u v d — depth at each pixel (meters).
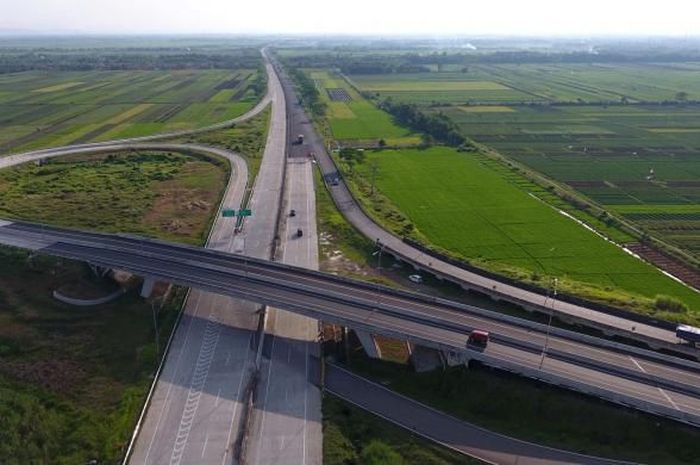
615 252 133.12
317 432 78.69
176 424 79.81
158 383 87.88
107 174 192.00
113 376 90.19
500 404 82.94
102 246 125.44
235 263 117.00
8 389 86.25
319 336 100.44
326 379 89.56
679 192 175.00
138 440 77.00
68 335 100.06
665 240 140.12
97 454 75.19
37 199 165.62
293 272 113.31
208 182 184.50
